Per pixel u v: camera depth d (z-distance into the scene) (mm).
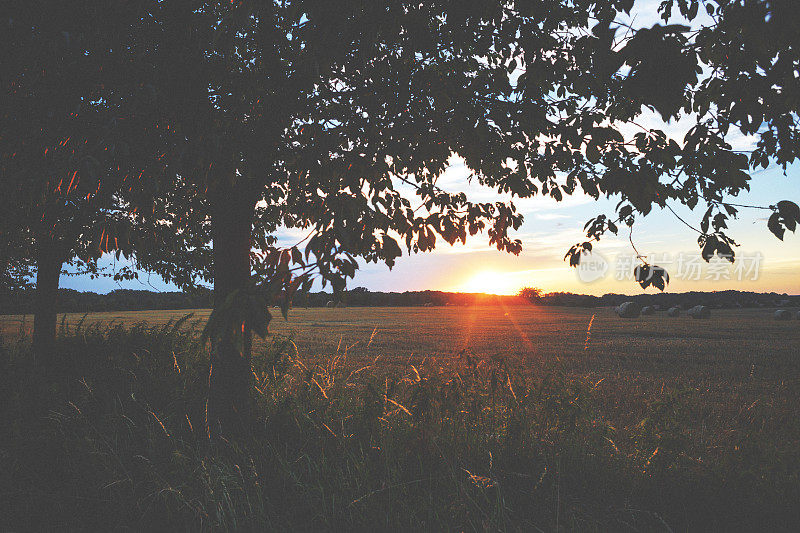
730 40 2691
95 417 4961
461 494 3270
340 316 48250
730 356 14672
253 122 3691
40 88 3162
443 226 3998
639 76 1778
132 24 3383
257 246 7484
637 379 10172
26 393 5234
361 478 3545
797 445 4742
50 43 2877
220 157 3535
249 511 3209
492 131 3604
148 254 8430
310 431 4438
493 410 4613
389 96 3615
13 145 3393
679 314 46094
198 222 6871
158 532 3141
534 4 3172
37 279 8336
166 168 3441
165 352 7820
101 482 3598
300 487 3523
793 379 10344
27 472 3928
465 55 4289
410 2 3176
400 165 4238
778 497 3426
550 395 4430
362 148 3213
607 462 3979
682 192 3945
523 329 28359
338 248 2357
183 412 5211
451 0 3236
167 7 3355
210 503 3248
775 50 2518
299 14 3164
